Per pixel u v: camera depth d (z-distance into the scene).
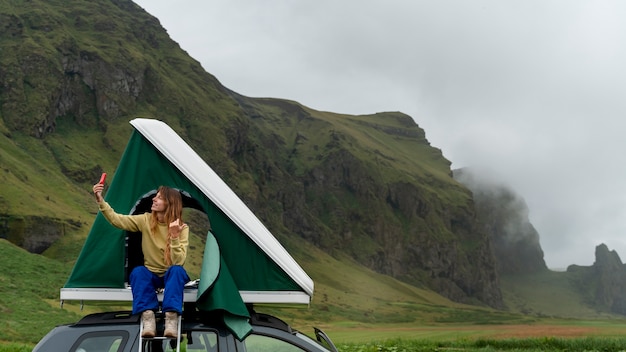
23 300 71.00
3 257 94.75
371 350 23.19
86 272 7.18
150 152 7.40
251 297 6.97
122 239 7.20
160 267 6.77
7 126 195.62
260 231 7.09
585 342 26.12
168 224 6.82
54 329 6.57
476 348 25.98
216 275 6.61
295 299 7.03
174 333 6.29
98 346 6.43
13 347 20.88
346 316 176.25
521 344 27.09
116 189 7.41
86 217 154.25
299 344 6.70
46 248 130.50
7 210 134.00
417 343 27.09
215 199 7.09
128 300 7.16
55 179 176.38
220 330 6.61
